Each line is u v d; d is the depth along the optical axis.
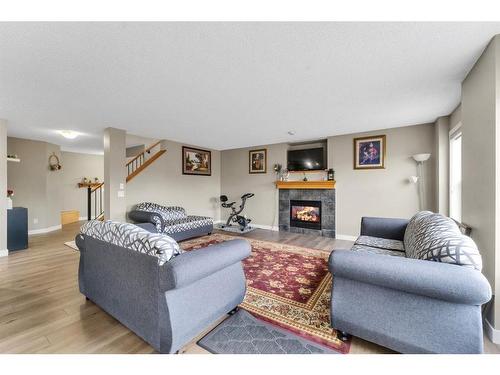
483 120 1.76
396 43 1.65
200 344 1.53
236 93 2.54
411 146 4.04
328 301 2.12
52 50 1.70
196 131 4.35
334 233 4.84
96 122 3.69
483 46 1.69
